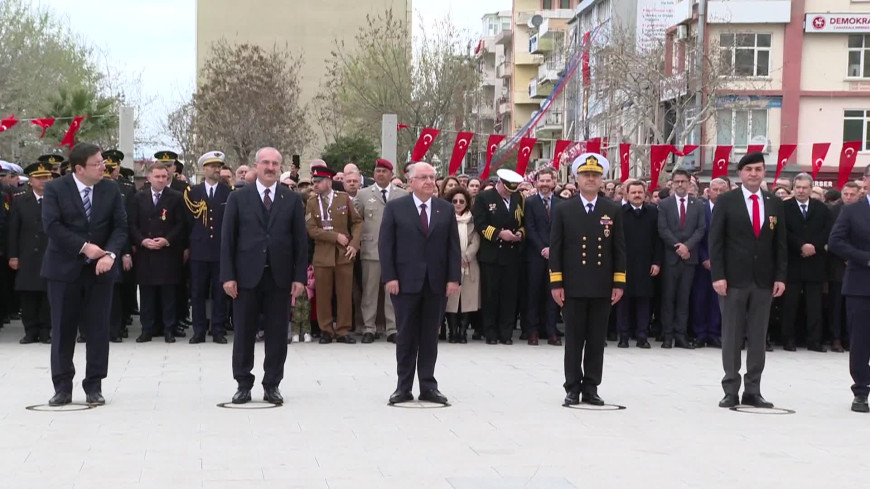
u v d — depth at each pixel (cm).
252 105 5316
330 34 8094
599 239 1085
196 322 1562
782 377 1336
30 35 4391
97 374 1059
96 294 1051
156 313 1616
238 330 1073
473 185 1722
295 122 5606
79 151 1043
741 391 1200
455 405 1077
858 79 4409
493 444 889
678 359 1471
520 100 8300
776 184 1842
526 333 1647
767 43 4434
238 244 1071
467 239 1595
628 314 1619
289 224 1082
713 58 4188
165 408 1038
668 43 4700
